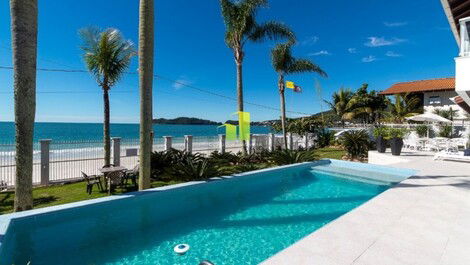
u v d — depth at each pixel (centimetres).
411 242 404
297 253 369
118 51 995
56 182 958
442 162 1182
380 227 459
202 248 492
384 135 1614
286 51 1755
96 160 1198
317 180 1037
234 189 905
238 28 1466
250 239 529
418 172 951
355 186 949
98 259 447
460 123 2317
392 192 680
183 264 437
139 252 473
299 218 643
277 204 749
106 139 991
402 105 3497
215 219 633
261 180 1011
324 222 620
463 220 492
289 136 2000
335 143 2278
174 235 543
